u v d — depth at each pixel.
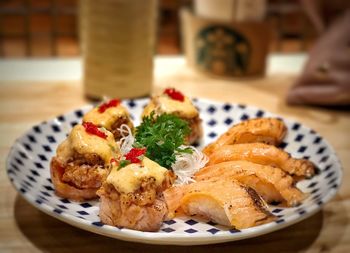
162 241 0.21
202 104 0.35
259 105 0.40
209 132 0.33
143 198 0.22
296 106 0.41
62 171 0.25
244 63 0.45
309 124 0.37
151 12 0.37
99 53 0.37
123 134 0.28
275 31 0.59
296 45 0.59
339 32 0.40
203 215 0.24
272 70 0.48
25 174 0.26
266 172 0.25
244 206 0.22
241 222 0.22
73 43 0.58
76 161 0.25
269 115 0.33
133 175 0.22
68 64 0.48
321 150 0.29
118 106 0.29
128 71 0.38
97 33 0.37
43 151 0.28
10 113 0.37
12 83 0.42
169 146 0.26
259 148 0.28
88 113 0.29
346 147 0.34
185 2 0.56
